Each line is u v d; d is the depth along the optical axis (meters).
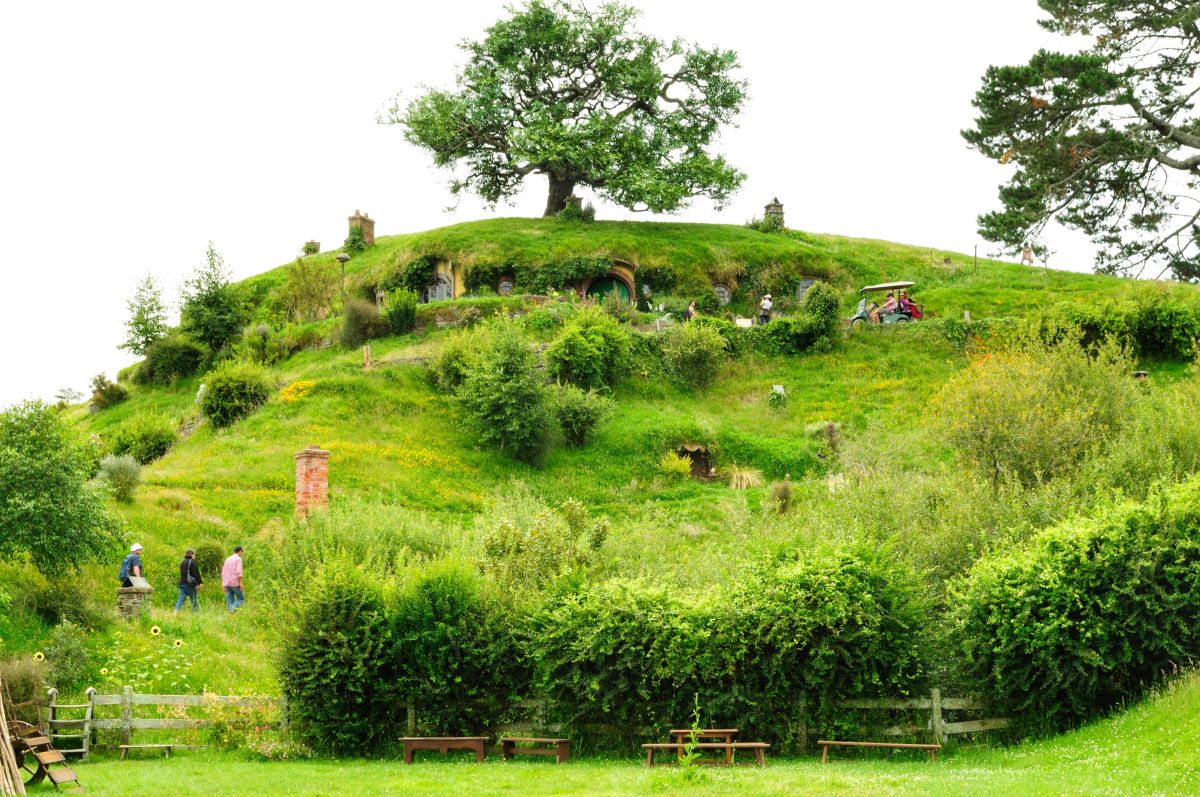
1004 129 54.41
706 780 13.77
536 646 18.05
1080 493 22.92
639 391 46.81
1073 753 14.70
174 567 28.89
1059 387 29.45
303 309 60.22
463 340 45.56
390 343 50.09
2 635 20.80
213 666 22.38
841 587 17.08
